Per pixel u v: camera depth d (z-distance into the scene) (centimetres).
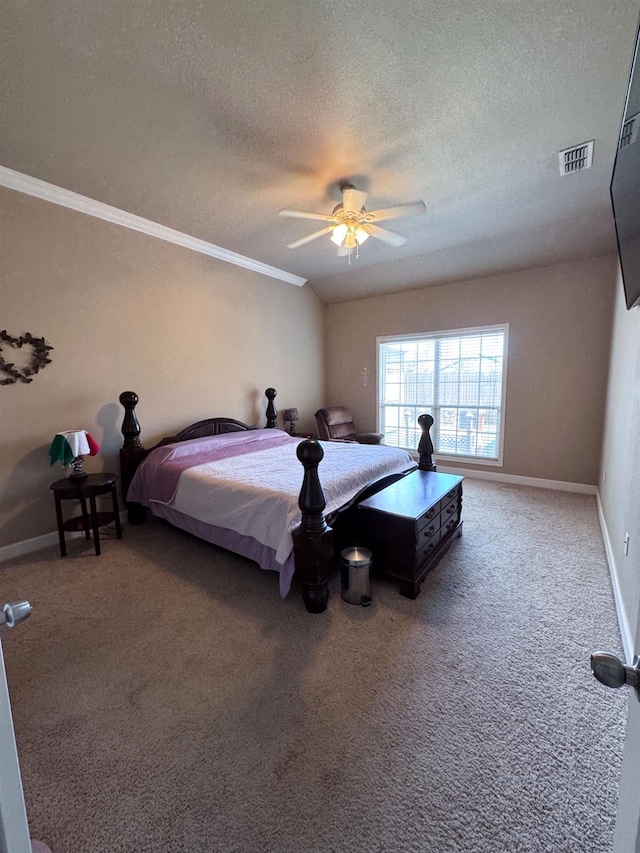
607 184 285
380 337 549
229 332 445
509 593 229
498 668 170
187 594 233
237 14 149
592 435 407
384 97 193
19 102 193
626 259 118
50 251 293
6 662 179
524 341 437
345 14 149
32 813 116
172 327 384
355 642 188
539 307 425
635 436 198
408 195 297
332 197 300
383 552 233
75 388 314
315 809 116
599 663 60
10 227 272
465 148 237
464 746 134
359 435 528
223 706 152
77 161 248
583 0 144
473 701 153
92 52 164
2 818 60
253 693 158
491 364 467
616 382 308
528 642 187
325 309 597
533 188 289
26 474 289
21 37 156
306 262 466
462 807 116
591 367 402
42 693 160
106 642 191
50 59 167
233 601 225
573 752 132
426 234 378
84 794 121
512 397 450
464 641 188
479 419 481
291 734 140
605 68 175
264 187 283
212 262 421
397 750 133
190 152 239
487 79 182
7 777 62
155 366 371
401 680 164
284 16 150
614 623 201
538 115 207
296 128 217
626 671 58
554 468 432
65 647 188
